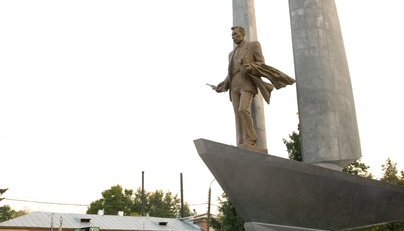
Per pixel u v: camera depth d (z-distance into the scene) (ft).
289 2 32.07
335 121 28.99
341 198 26.58
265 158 24.17
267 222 24.59
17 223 126.41
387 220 27.96
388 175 68.03
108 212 227.61
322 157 28.14
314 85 29.55
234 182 23.32
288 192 24.94
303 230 25.57
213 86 29.35
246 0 35.32
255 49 26.81
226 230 53.36
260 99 33.60
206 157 22.53
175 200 284.00
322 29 30.91
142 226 149.28
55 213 141.08
